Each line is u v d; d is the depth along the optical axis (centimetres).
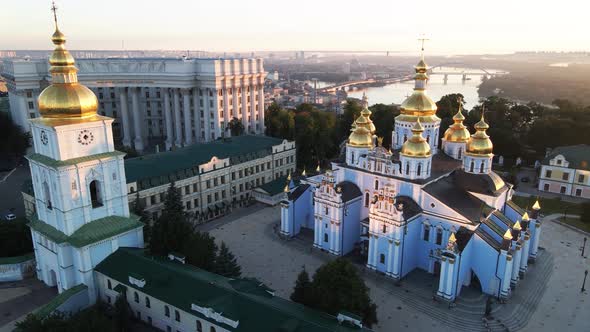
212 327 5528
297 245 9338
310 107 19150
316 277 6053
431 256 8088
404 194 8325
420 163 8100
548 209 11381
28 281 7494
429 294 7506
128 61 17550
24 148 15838
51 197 6475
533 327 6700
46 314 5906
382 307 7194
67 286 6631
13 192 12850
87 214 6556
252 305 5475
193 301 5650
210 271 6819
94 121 6381
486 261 7406
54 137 6106
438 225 7900
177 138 18138
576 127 15375
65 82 6181
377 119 17512
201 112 17775
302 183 10012
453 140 9594
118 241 6838
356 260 8644
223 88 17375
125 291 6356
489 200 8188
